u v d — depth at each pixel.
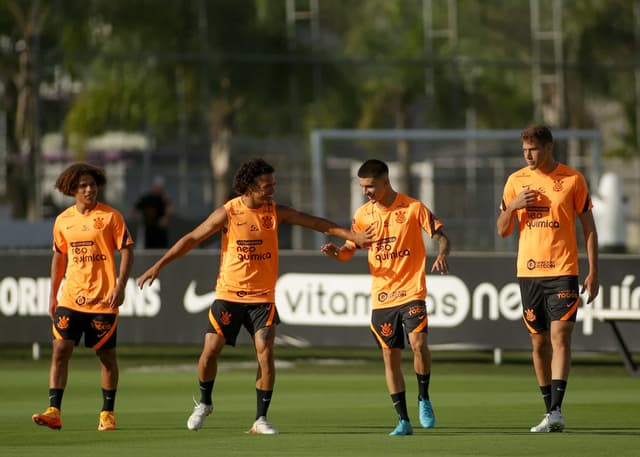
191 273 52.84
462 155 126.31
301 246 110.81
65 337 31.41
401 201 30.59
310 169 124.88
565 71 128.75
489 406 37.94
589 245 30.70
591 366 52.09
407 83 126.19
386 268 30.50
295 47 124.81
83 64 119.44
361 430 31.47
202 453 26.58
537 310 30.89
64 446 28.17
